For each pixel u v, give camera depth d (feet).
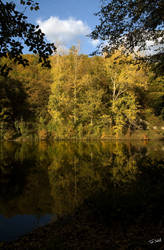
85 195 21.20
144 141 87.51
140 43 18.93
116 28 17.92
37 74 131.03
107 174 30.32
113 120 104.73
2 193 22.61
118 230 12.42
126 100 98.02
